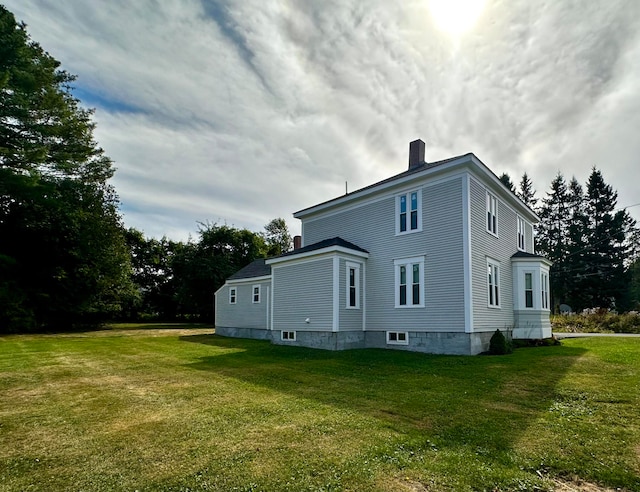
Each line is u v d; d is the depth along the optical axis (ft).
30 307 80.84
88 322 99.76
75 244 86.99
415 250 45.62
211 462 12.46
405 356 38.68
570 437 14.62
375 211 51.37
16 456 13.17
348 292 47.73
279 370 30.58
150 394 22.34
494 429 15.60
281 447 13.70
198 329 95.35
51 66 75.72
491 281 46.37
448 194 43.34
